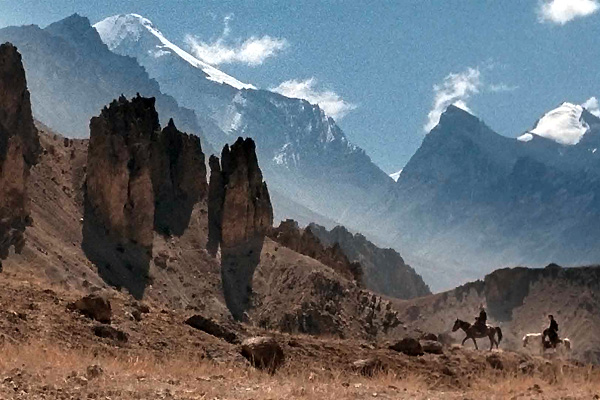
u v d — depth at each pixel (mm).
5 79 161875
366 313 182750
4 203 137625
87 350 36219
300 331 169625
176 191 194125
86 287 120500
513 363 49406
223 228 189750
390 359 46688
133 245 166250
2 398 22125
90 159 171125
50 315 39625
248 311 172000
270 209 198250
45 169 167125
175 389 25906
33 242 134375
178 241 180625
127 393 24359
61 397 22969
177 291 162500
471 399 28859
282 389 27828
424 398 28188
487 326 65750
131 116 186125
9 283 45844
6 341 33688
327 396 26969
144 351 38594
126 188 168875
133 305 46281
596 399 29828
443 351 51094
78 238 157125
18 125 165000
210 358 39312
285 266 184875
